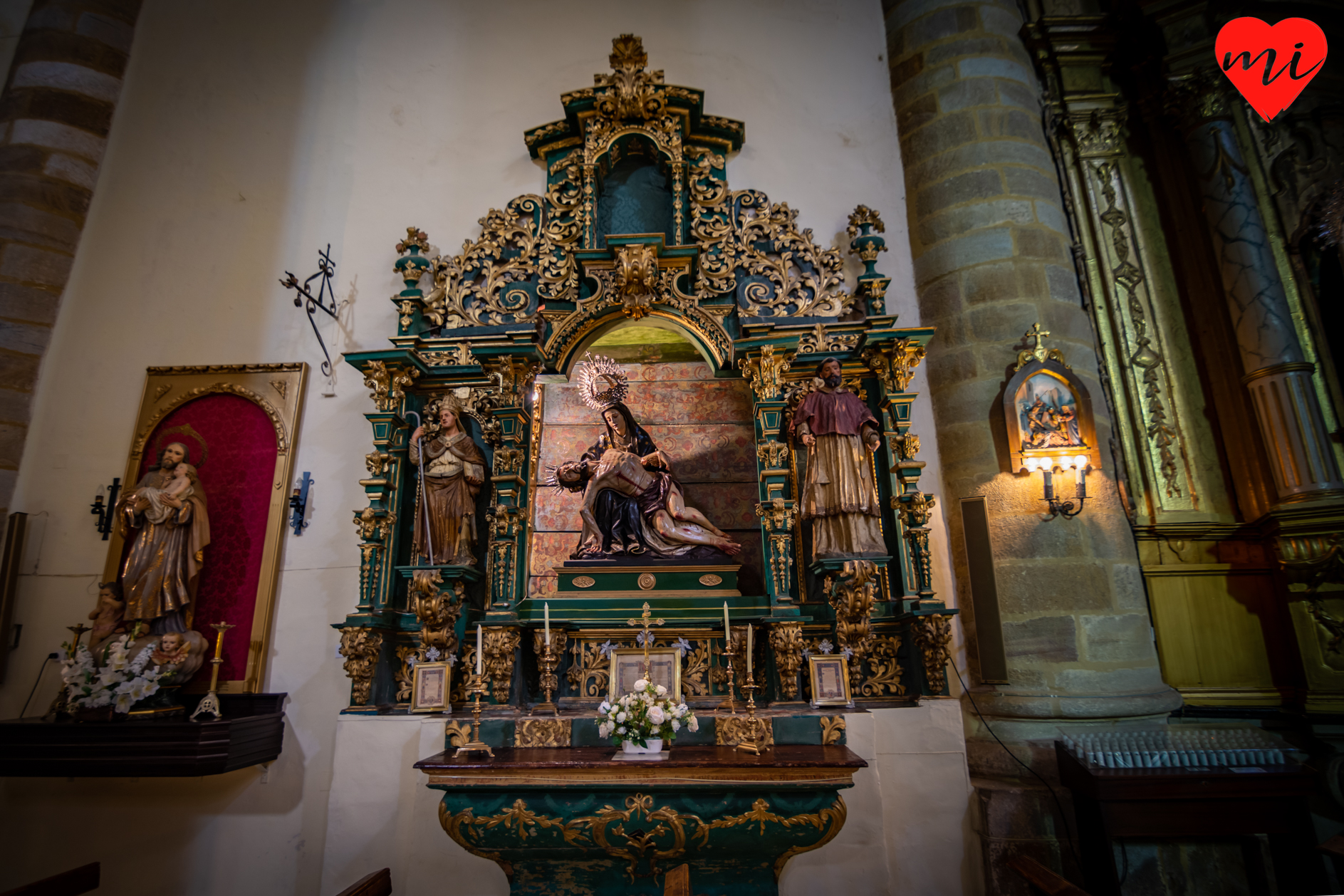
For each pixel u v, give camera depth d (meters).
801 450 5.95
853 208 6.65
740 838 4.17
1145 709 5.05
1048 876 3.99
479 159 6.90
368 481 5.59
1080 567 5.32
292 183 6.84
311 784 5.48
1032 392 5.59
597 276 6.21
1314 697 5.06
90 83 6.99
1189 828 4.29
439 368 6.01
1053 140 6.67
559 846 4.23
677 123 6.53
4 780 5.59
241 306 6.54
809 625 5.48
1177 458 5.94
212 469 6.12
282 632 5.77
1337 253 5.76
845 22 7.23
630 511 5.92
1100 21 6.64
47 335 6.45
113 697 4.93
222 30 7.25
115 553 5.94
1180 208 6.36
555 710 5.17
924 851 4.95
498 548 5.61
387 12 7.31
